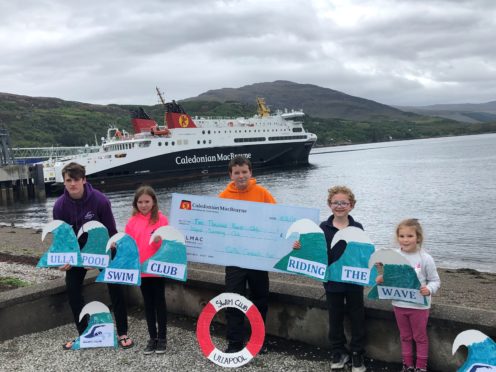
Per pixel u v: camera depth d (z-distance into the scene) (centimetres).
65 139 17475
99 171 5450
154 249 493
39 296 559
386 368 432
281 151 6738
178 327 561
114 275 496
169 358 473
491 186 3872
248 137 6362
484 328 384
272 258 475
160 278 496
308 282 956
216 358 455
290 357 464
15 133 16462
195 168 5978
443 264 1548
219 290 555
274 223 477
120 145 5806
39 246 1788
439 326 407
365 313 445
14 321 543
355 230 428
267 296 495
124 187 5588
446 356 407
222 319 569
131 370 448
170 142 5759
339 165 8181
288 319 504
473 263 1552
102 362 470
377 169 6800
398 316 405
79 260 505
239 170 485
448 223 2327
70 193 504
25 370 456
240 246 486
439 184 4334
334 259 433
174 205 505
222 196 501
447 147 13650
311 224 447
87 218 513
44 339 538
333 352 434
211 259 496
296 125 6994
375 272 414
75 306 518
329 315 439
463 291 1085
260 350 482
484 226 2184
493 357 358
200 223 498
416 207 2989
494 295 1037
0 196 5594
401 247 410
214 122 6262
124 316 523
